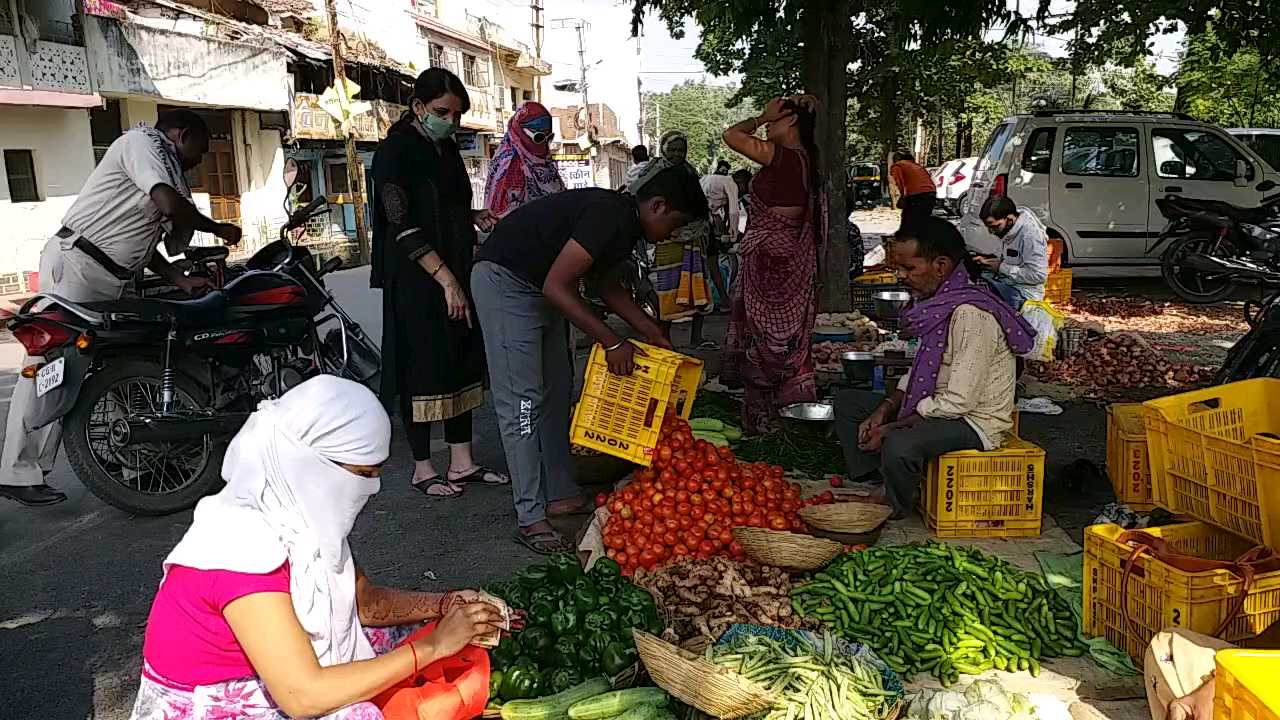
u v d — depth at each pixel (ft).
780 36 36.42
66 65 49.34
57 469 19.07
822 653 9.64
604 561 11.28
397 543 15.11
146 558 14.70
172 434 15.83
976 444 13.61
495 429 21.61
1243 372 15.90
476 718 9.40
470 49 117.08
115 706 10.73
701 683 8.66
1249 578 9.69
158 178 15.96
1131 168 38.40
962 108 85.40
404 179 15.69
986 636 10.64
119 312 15.42
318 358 18.42
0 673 11.41
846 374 21.58
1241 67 84.07
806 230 18.06
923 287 14.24
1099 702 9.95
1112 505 14.20
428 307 16.21
